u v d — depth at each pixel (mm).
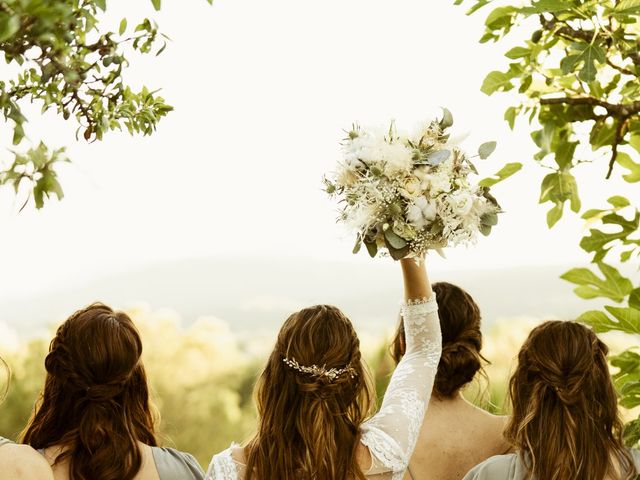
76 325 2061
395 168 1997
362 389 2061
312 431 1928
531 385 2238
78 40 1471
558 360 2164
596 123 2125
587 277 2119
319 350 1944
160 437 2330
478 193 2084
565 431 2137
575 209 2168
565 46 2146
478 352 2570
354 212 2010
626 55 2010
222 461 1985
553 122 2100
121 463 2047
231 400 13492
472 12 2076
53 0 1231
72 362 2031
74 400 2055
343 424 1966
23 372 11195
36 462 1882
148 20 1554
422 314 2139
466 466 2518
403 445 1990
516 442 2225
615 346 8242
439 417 2545
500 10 2068
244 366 14281
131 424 2115
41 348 11633
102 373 2031
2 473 1826
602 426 2184
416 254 2008
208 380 13750
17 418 10695
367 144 2021
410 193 1987
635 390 2037
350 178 2045
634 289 2061
